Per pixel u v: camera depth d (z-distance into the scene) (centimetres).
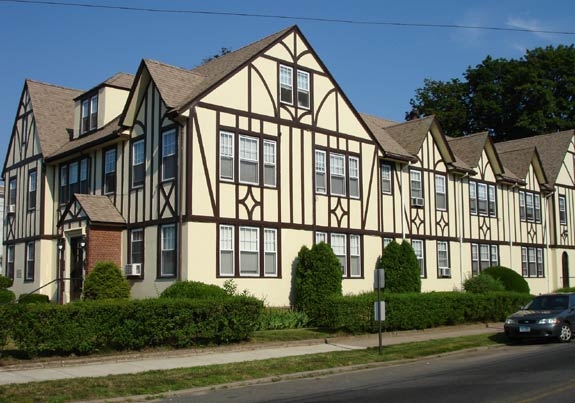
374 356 1675
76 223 2512
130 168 2470
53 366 1441
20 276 3209
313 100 2642
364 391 1188
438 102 6197
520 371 1402
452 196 3425
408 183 3141
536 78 5547
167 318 1680
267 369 1441
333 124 2717
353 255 2752
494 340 2100
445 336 2211
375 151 2912
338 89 2759
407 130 3341
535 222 4097
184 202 2177
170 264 2230
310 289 2378
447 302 2455
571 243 4397
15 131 3441
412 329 2317
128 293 2280
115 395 1142
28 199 3212
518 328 2017
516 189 3962
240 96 2362
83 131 2925
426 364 1612
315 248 2422
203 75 2506
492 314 2712
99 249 2419
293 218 2498
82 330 1530
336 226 2678
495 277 3397
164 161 2297
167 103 2231
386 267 2795
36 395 1117
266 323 2184
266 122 2439
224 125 2295
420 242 3180
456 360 1686
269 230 2412
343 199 2727
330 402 1073
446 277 3306
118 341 1595
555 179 4281
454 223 3412
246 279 2300
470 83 6044
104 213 2461
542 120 5438
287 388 1258
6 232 3438
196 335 1736
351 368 1528
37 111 3231
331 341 1992
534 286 4003
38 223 3078
